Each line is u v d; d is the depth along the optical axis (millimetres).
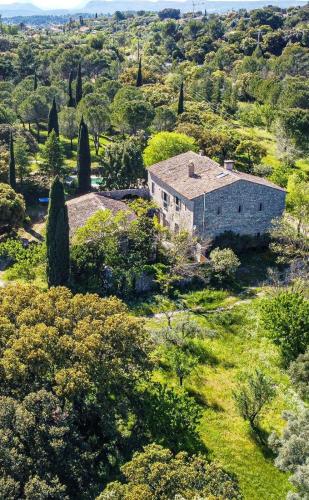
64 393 23562
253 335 40906
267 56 172875
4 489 19781
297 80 129750
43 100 93125
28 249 49812
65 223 42938
